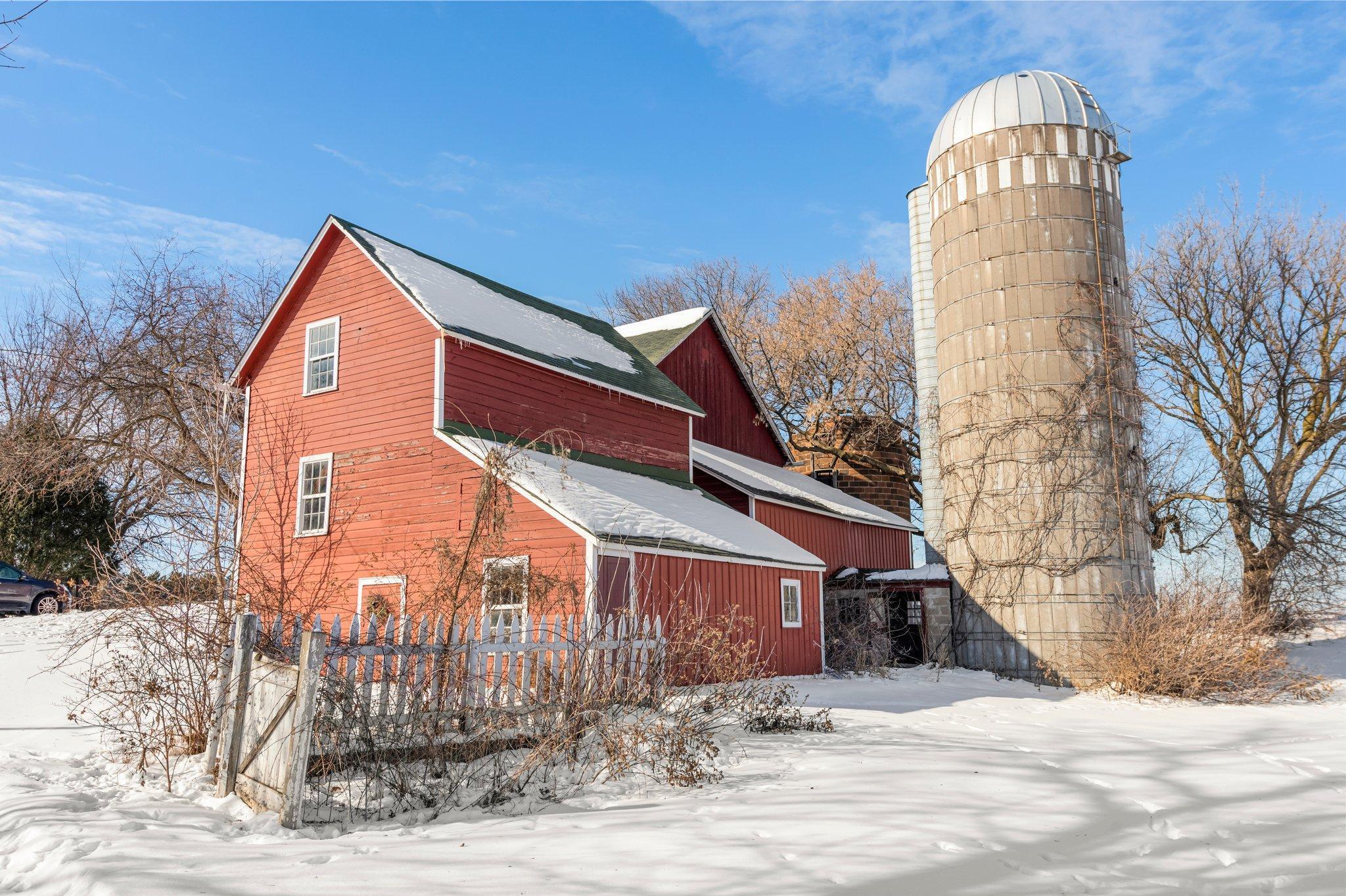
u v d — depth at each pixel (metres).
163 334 30.47
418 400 19.17
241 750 7.55
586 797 7.57
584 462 21.58
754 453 35.31
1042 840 6.02
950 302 23.08
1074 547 20.66
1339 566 25.19
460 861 5.42
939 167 23.64
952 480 22.97
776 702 11.44
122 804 7.18
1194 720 13.91
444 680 8.16
